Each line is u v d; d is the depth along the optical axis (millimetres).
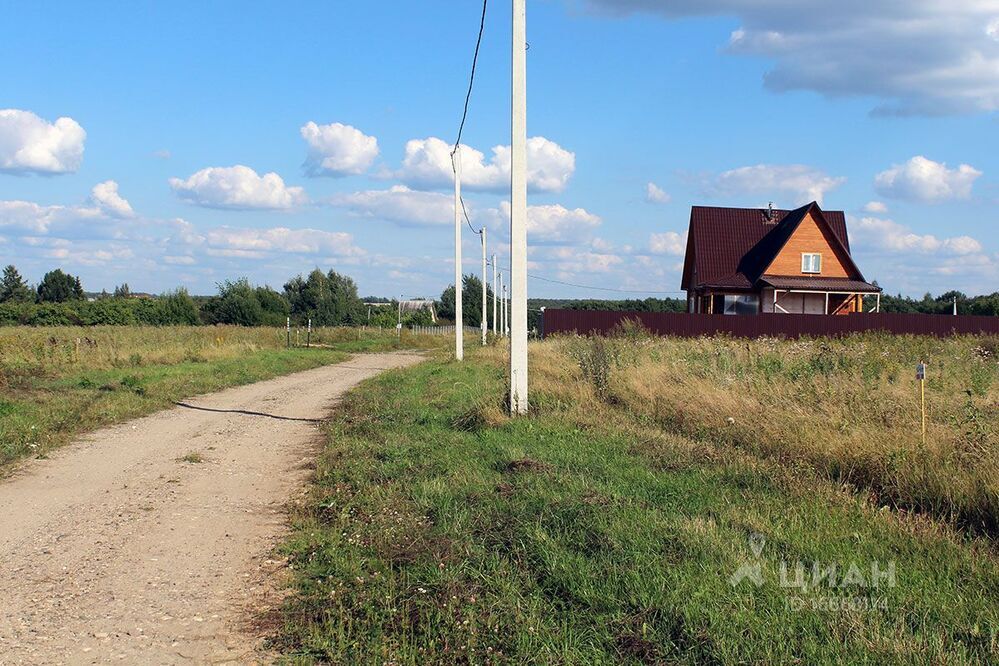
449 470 8578
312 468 9703
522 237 12273
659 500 7016
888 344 24031
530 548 5719
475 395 15023
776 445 9211
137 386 17531
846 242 50031
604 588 4879
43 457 10188
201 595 5277
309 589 5336
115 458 10273
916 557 5500
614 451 9438
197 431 12703
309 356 33031
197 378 20281
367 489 7941
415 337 53750
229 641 4531
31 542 6477
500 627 4473
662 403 12523
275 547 6367
